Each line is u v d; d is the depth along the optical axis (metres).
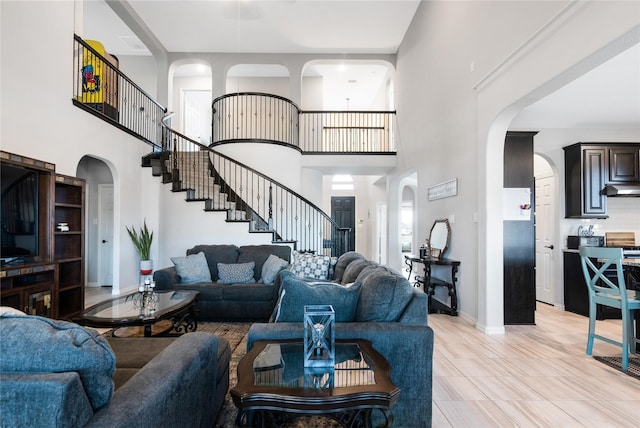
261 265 4.56
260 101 7.69
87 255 5.96
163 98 7.32
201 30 6.67
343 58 7.58
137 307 2.95
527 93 2.85
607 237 4.81
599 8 2.13
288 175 6.94
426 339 1.73
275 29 6.63
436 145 5.01
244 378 1.30
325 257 4.10
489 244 3.51
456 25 4.30
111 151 4.86
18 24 3.27
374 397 1.20
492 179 3.51
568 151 4.84
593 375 2.53
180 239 5.59
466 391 2.27
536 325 3.85
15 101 3.24
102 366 0.91
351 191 11.86
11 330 0.89
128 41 7.33
